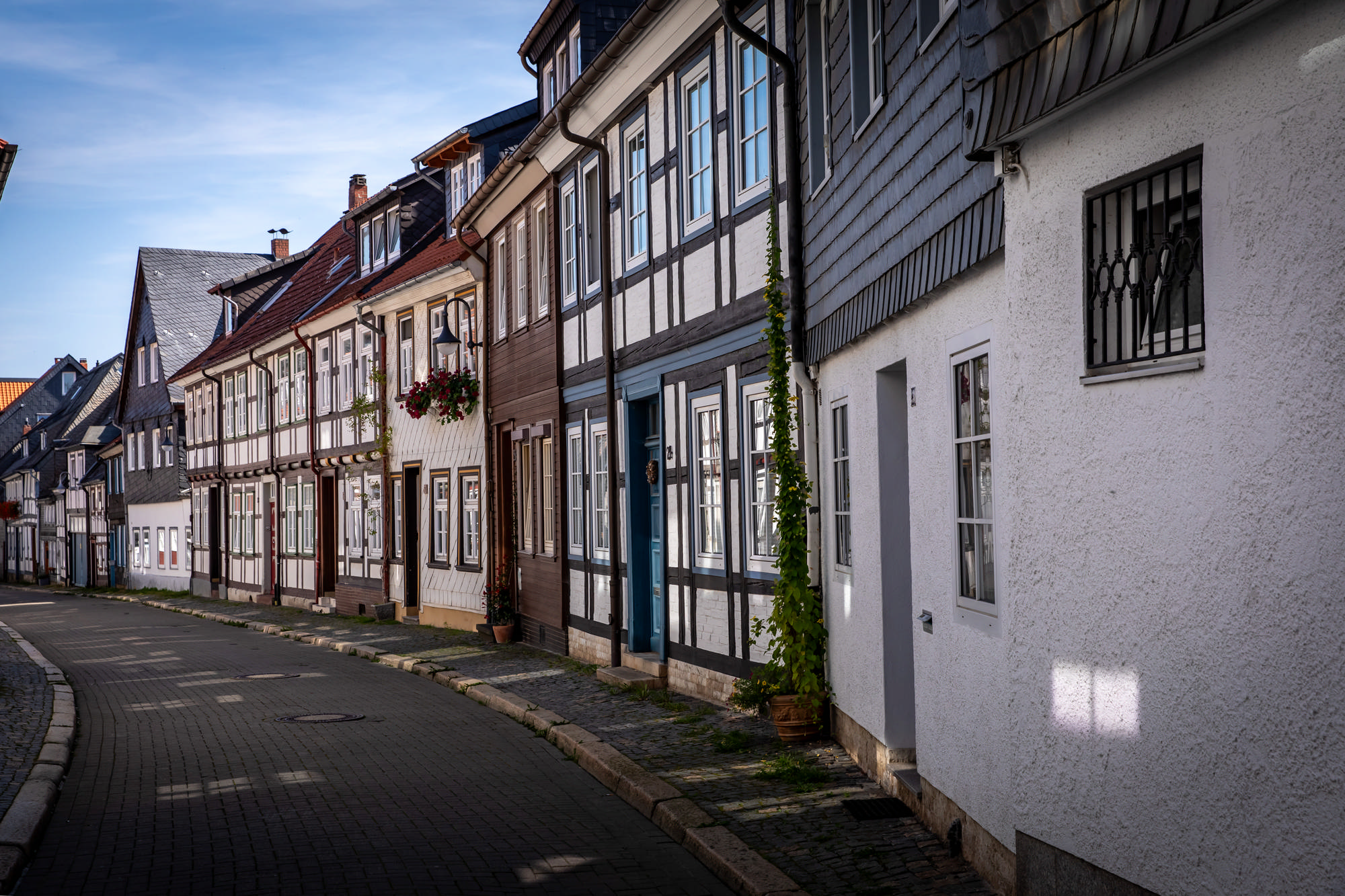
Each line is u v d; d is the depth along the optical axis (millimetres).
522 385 20391
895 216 7582
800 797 8180
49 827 8375
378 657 19922
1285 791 3852
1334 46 3629
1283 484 3854
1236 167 4039
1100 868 4828
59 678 17250
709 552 13102
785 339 10750
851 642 9320
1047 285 5145
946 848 6750
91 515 63094
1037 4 4988
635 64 14438
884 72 7914
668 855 7359
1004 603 5711
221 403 41781
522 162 18922
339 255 37625
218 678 17672
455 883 6828
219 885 6859
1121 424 4676
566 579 18188
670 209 13992
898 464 8391
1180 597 4348
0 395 104062
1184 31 4062
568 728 11531
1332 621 3660
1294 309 3797
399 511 27250
